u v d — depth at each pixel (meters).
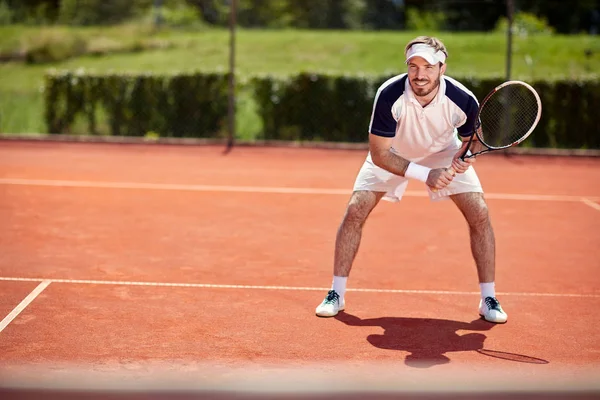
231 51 19.59
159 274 8.58
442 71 6.61
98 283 8.19
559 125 19.94
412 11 36.31
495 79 19.39
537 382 5.71
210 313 7.30
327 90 20.50
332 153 18.86
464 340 6.71
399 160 6.85
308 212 12.03
